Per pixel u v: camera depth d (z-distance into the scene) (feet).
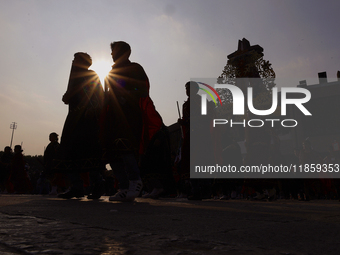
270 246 3.08
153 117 11.12
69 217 5.16
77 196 12.96
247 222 4.87
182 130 17.11
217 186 18.35
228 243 3.12
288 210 7.54
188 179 15.99
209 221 4.92
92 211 6.31
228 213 6.33
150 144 16.44
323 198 32.37
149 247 2.83
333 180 25.23
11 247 2.74
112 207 7.66
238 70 19.57
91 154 12.66
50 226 4.01
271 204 11.28
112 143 10.34
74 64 13.08
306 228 4.27
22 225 4.07
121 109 10.44
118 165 10.70
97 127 13.01
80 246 2.80
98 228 3.94
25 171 30.81
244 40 21.08
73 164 12.46
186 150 16.37
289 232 3.92
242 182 18.01
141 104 11.12
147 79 11.26
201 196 15.76
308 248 3.01
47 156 23.11
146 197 16.97
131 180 10.62
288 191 23.47
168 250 2.74
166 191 16.83
